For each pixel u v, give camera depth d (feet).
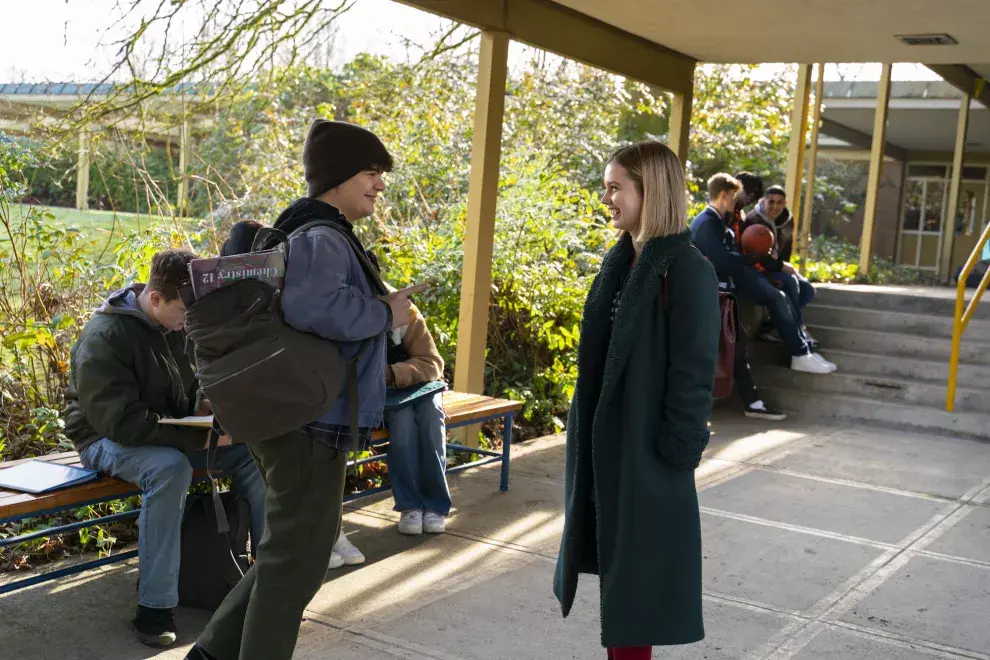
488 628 11.46
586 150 35.99
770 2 19.19
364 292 8.71
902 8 19.17
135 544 13.92
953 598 12.98
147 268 17.17
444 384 14.92
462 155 29.45
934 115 53.26
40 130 19.80
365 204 9.04
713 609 12.30
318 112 31.09
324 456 8.37
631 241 9.12
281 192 25.38
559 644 11.10
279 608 8.36
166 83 19.62
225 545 11.54
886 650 11.24
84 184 20.95
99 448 11.30
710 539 15.14
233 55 20.42
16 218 17.06
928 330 27.50
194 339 8.14
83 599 11.87
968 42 21.70
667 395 8.53
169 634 10.68
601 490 8.61
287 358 8.00
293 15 20.15
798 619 12.09
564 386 23.47
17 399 16.65
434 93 31.24
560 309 24.09
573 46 20.58
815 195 64.44
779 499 17.53
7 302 16.88
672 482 8.63
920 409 24.25
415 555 13.88
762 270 25.96
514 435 21.80
